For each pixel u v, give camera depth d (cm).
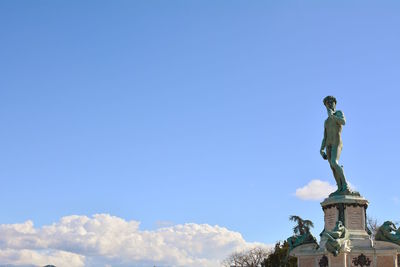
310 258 3794
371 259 3634
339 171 3925
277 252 8762
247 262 12725
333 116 4012
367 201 3866
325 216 3928
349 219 3803
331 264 3594
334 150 3978
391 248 3662
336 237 3556
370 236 3828
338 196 3862
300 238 3959
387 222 3769
